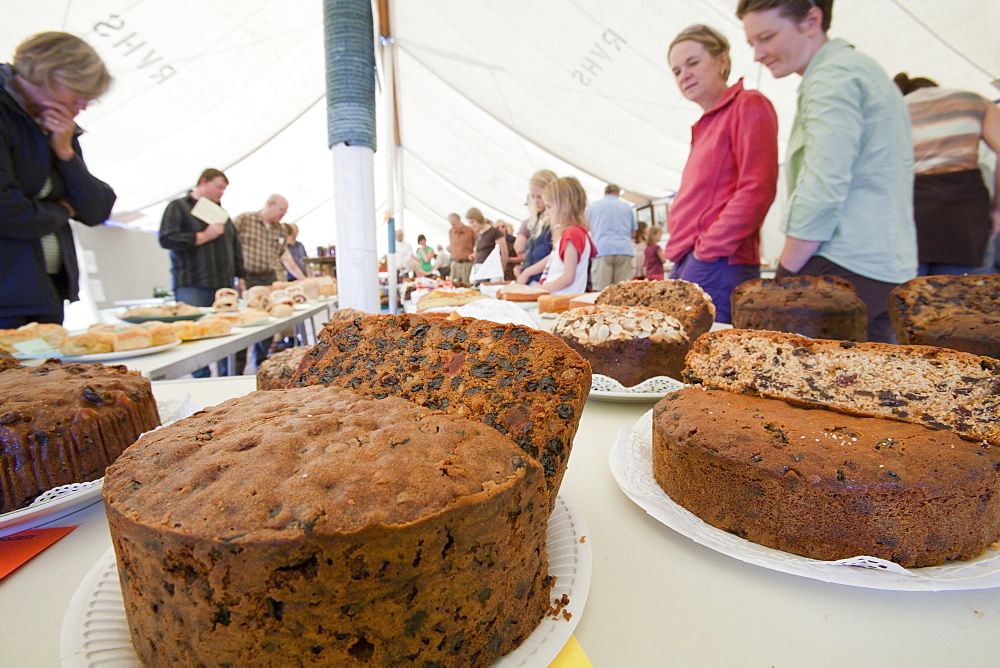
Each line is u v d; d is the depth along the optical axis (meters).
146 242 7.39
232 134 7.07
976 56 2.46
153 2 4.38
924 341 1.47
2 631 0.61
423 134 11.33
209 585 0.49
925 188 2.71
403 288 7.60
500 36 5.68
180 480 0.58
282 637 0.49
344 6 2.82
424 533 0.50
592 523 0.87
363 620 0.50
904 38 2.62
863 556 0.69
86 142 5.54
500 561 0.55
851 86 2.60
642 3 3.93
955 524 0.70
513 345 0.79
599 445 1.23
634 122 5.55
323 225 14.28
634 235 7.59
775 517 0.76
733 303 2.25
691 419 0.93
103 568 0.69
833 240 2.86
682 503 0.87
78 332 2.61
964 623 0.61
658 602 0.66
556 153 7.82
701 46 3.19
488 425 0.70
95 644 0.56
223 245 4.87
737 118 3.06
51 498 0.87
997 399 0.81
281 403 0.79
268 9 5.11
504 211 13.61
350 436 0.65
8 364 1.32
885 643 0.58
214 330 2.79
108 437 1.05
